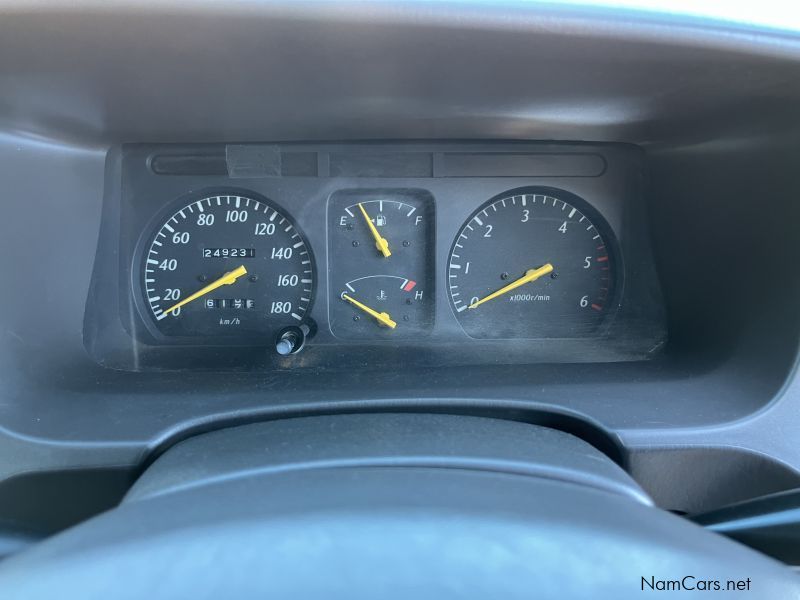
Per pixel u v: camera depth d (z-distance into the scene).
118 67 0.21
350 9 0.18
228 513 0.15
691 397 0.24
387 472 0.17
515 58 0.20
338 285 0.33
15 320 0.25
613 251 0.34
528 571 0.13
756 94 0.22
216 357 0.32
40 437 0.22
